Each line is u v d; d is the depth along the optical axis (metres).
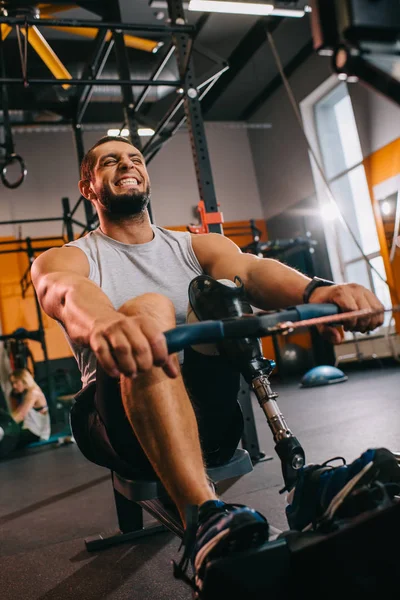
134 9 6.79
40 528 2.18
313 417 3.90
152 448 0.90
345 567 0.66
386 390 4.76
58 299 1.00
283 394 6.02
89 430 1.18
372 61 0.62
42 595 1.43
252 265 1.24
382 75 0.62
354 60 0.62
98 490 2.78
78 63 6.30
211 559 0.75
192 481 0.87
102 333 0.69
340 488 0.83
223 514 0.80
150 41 5.23
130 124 4.35
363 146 7.56
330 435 3.04
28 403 5.09
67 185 8.98
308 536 0.75
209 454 1.15
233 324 0.75
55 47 6.22
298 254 8.84
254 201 10.11
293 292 1.11
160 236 1.39
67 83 3.33
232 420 1.15
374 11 0.61
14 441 4.94
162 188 9.51
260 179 10.11
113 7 4.42
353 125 8.23
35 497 2.85
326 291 0.93
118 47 4.41
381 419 3.29
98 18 6.55
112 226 1.35
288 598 0.74
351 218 8.33
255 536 0.74
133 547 1.73
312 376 6.47
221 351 1.01
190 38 3.30
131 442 1.06
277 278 1.16
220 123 10.13
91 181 1.37
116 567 1.56
